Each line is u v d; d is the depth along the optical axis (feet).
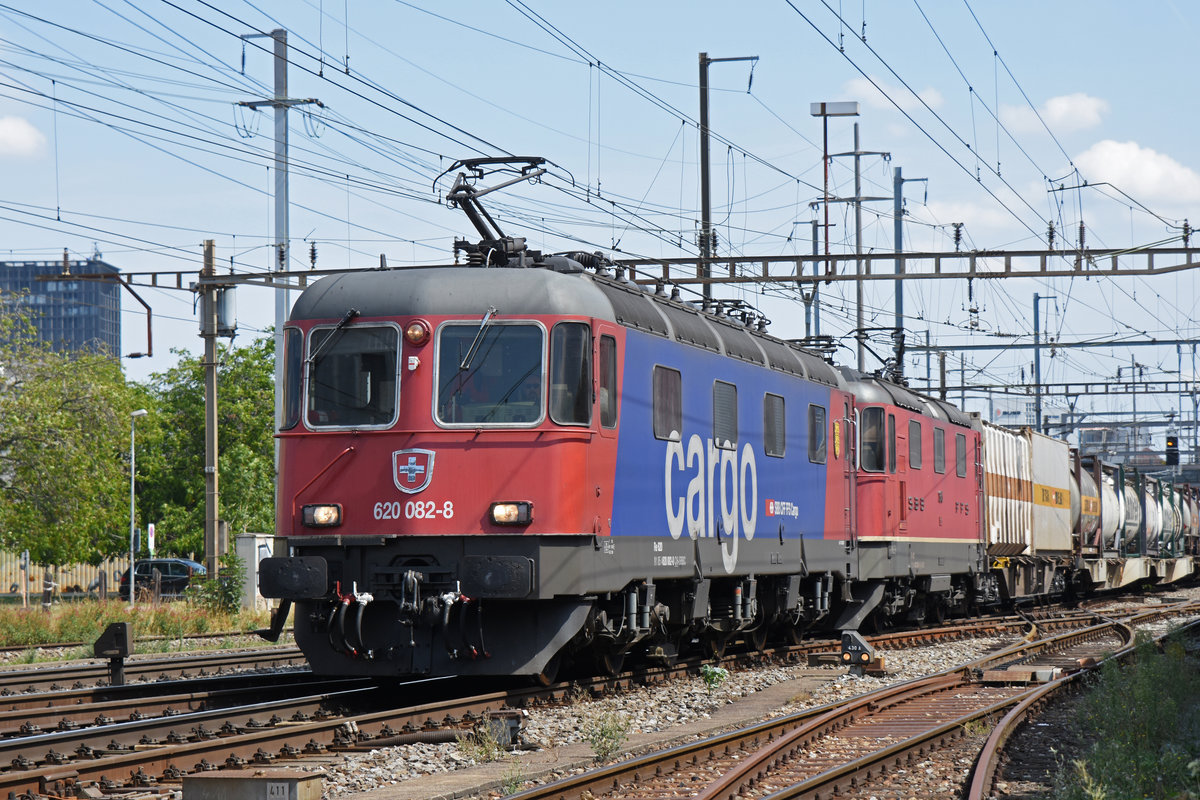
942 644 88.12
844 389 80.12
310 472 50.78
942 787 37.70
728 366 63.46
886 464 84.33
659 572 56.03
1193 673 58.54
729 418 63.41
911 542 89.71
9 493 140.26
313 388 51.16
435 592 49.42
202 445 239.30
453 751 41.01
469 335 50.29
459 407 49.93
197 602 110.22
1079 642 89.20
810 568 73.15
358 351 50.96
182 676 64.03
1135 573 163.32
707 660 67.26
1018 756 42.60
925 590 95.91
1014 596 122.01
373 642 50.67
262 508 225.56
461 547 49.44
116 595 176.55
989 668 69.67
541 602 50.44
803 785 34.86
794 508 71.15
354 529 50.11
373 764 39.19
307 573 49.32
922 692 58.95
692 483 59.21
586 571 50.37
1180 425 224.74
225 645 88.12
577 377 50.29
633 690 57.67
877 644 83.66
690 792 35.45
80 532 150.92
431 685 58.23
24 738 37.99
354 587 49.75
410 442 49.88
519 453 49.49
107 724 44.32
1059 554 136.77
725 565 62.49
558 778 37.73
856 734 47.21
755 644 74.59
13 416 137.90
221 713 43.62
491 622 50.31
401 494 49.75
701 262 94.73
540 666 50.03
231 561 111.75
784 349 72.95
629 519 53.57
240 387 241.76
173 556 233.14
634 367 54.08
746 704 54.85
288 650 82.94
